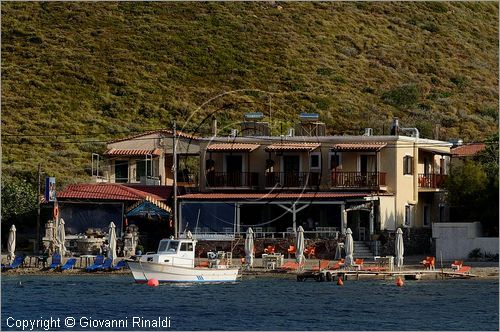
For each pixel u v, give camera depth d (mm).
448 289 187875
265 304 170500
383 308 165500
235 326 150125
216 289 189875
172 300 175375
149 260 196875
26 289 189500
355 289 188625
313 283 198750
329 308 166000
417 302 171750
